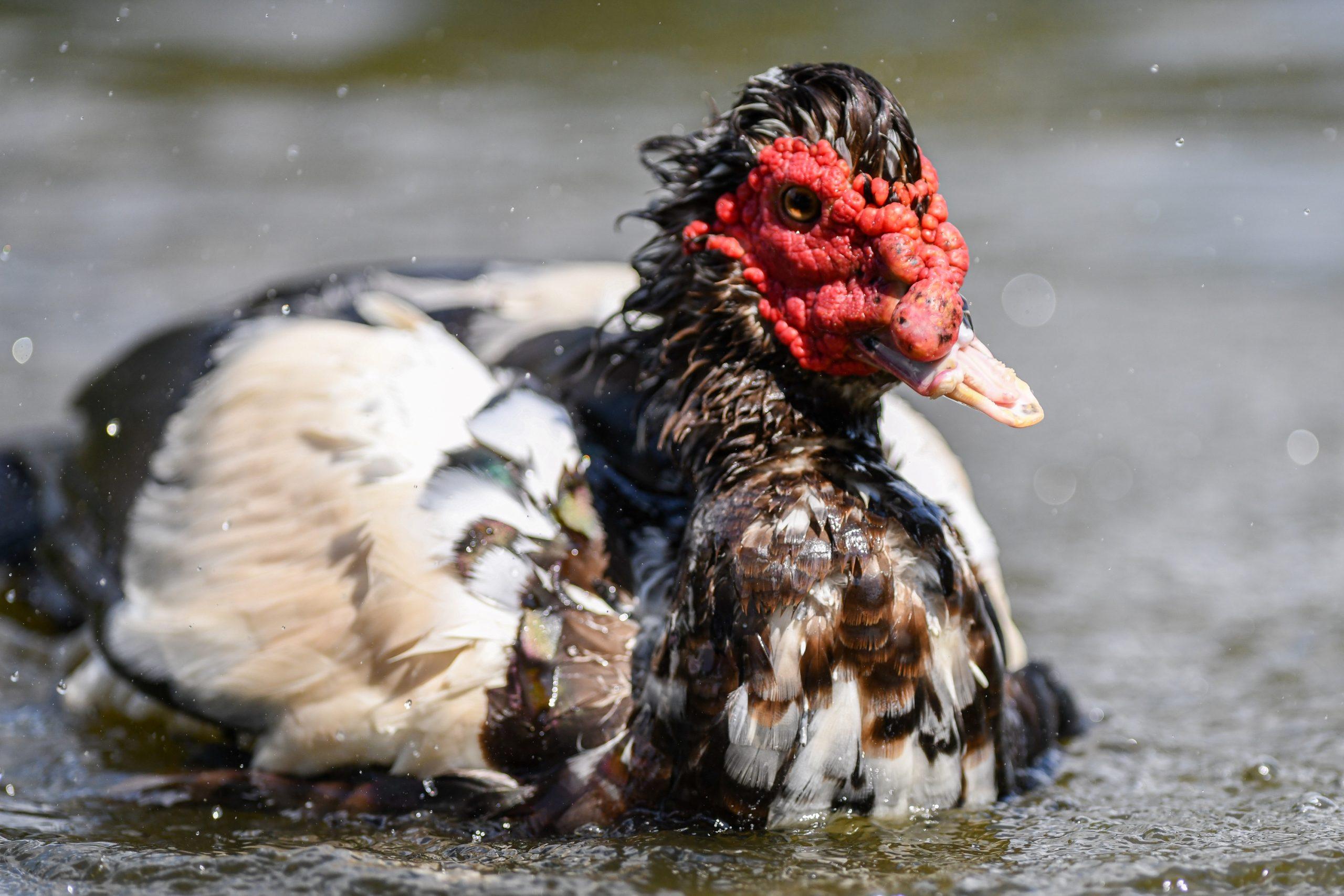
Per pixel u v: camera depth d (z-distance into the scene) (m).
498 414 7.86
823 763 6.75
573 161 21.05
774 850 6.73
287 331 8.67
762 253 6.88
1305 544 11.71
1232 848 6.90
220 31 27.52
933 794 6.96
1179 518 12.29
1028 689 8.20
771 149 6.76
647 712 6.96
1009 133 22.34
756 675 6.66
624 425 8.06
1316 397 14.60
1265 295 17.22
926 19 27.78
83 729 8.99
